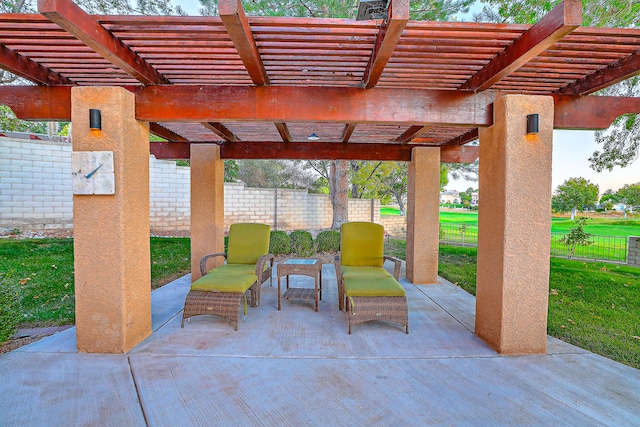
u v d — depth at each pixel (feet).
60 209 32.32
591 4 18.20
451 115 10.28
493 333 10.01
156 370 8.63
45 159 31.42
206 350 9.79
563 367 8.90
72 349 9.76
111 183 9.26
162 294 15.55
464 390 7.79
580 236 27.20
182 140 18.65
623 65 9.01
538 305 9.66
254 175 55.77
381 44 7.37
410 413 6.95
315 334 11.02
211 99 10.14
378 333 11.13
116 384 7.96
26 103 10.49
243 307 13.79
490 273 10.21
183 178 40.19
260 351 9.75
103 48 7.45
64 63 9.57
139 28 7.45
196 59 9.19
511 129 9.46
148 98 10.13
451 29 7.38
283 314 13.01
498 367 8.89
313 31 7.48
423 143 19.17
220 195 18.66
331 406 7.18
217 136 17.61
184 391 7.70
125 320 9.61
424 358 9.37
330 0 21.49
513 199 9.50
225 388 7.83
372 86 10.03
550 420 6.72
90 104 9.32
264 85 10.11
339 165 34.06
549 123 9.52
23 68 9.17
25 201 30.53
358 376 8.39
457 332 11.25
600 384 8.05
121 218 9.43
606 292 16.78
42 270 19.12
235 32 6.88
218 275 12.69
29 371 8.52
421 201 17.85
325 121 10.42
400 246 35.32
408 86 10.92
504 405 7.22
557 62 9.20
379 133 16.57
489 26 7.29
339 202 34.32
